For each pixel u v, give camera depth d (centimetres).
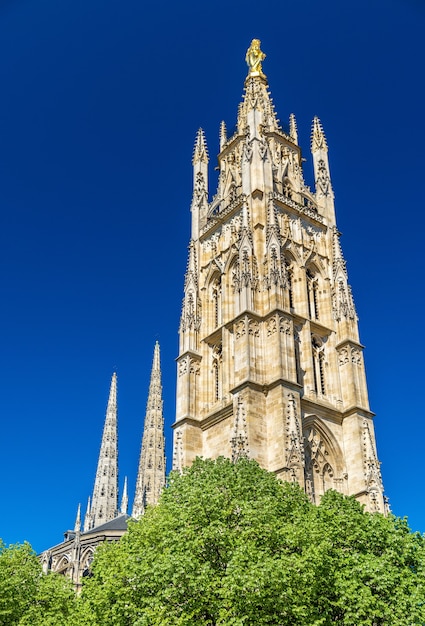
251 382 6931
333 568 4462
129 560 4662
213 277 8750
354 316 8175
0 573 5928
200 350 8344
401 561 4700
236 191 9119
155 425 18938
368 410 7562
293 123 10088
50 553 11531
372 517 5275
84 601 5534
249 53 10581
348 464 7312
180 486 5219
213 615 4231
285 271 7850
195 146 10344
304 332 7862
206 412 7906
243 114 10012
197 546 4419
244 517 4606
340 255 8662
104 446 19300
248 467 5341
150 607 4328
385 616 4375
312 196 9444
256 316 7394
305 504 5172
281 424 6662
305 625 4066
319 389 7725
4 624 5728
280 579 4012
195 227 9362
